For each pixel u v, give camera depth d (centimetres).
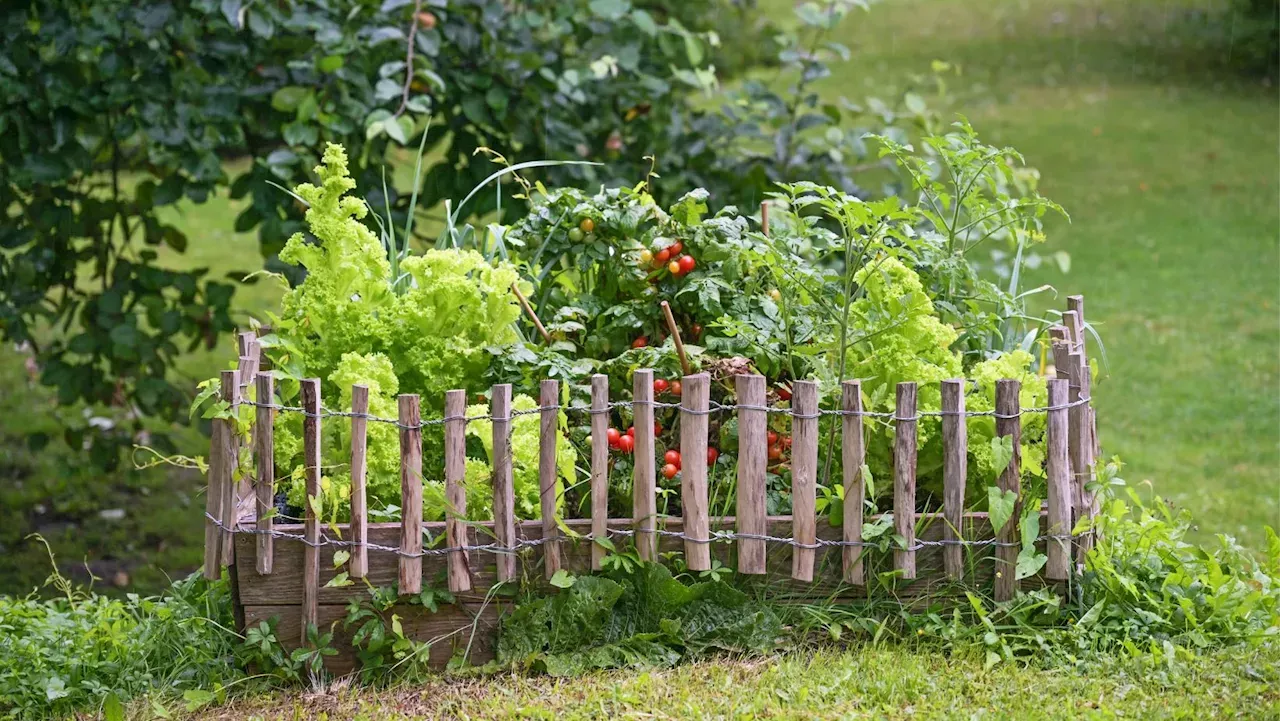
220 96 537
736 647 365
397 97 566
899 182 604
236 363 400
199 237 1256
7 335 593
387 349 404
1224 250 1104
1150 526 399
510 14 581
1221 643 369
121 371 611
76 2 541
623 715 331
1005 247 1087
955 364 404
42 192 586
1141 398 783
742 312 412
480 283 410
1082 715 327
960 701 335
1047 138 1524
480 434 371
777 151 608
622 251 423
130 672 369
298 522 378
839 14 595
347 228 400
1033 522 364
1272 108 1606
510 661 361
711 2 773
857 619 370
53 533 656
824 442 391
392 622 358
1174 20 2083
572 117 585
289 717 342
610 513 386
